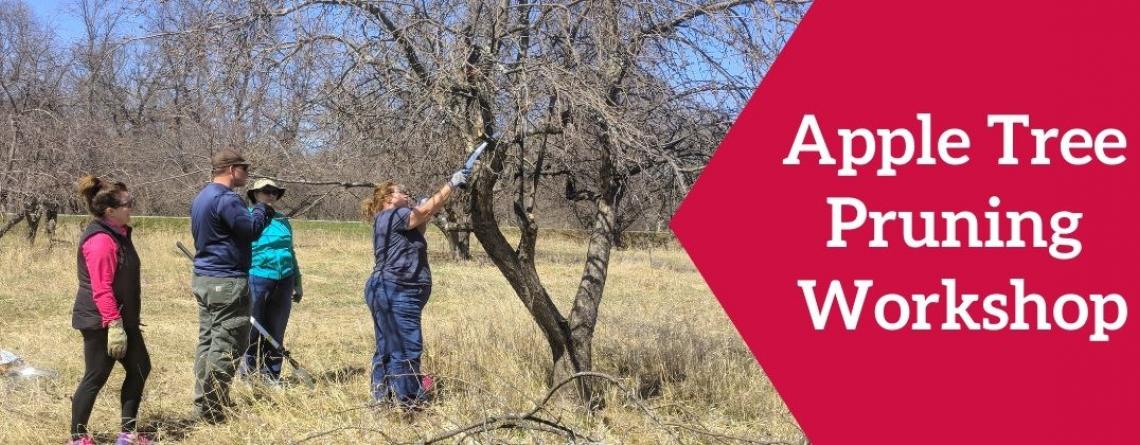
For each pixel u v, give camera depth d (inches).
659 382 253.6
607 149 199.0
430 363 238.4
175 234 879.1
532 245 215.0
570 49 175.5
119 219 187.6
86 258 182.7
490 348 255.0
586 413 208.1
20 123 593.9
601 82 184.5
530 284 214.4
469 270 692.7
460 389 226.2
